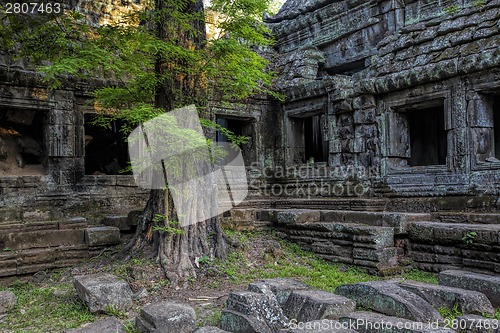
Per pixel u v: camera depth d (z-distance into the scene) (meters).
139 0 10.41
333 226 7.60
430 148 10.16
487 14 7.80
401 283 5.09
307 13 11.84
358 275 6.67
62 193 9.05
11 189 8.52
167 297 5.42
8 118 9.14
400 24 9.65
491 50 7.33
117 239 7.73
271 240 8.44
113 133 11.37
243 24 6.27
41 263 6.97
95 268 6.63
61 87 8.98
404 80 8.52
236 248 7.27
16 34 7.50
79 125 9.31
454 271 5.45
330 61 11.40
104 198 9.55
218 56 6.23
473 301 4.40
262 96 11.35
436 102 8.48
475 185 7.59
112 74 9.65
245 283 6.01
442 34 8.45
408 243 7.14
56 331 4.38
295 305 4.52
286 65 11.80
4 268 6.59
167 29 6.48
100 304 4.85
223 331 3.90
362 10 10.44
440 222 7.11
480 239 6.08
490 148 7.83
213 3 6.50
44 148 9.17
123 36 6.08
